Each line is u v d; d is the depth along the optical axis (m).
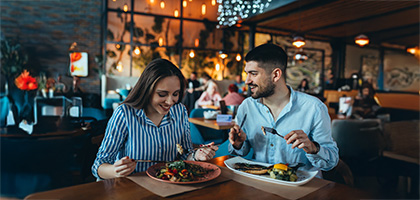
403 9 7.36
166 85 1.32
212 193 1.04
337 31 10.46
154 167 1.28
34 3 8.20
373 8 7.30
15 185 2.02
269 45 1.45
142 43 9.70
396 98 10.38
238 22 9.31
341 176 1.59
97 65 9.09
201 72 10.54
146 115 1.49
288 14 7.98
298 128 1.52
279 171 1.19
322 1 6.84
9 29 7.99
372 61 12.87
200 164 1.36
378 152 2.48
